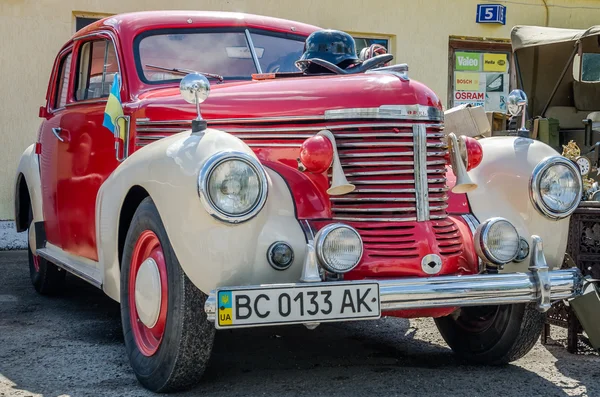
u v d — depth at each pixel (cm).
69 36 793
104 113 394
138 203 345
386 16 930
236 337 423
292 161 335
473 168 354
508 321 351
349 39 384
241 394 313
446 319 385
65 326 449
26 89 782
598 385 334
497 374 351
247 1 861
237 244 282
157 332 312
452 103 985
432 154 325
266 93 347
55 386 326
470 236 324
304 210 306
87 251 427
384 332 441
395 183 317
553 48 877
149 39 420
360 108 321
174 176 288
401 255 305
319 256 284
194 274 284
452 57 982
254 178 283
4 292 560
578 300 374
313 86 339
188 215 281
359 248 290
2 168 778
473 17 975
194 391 317
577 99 880
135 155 329
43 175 512
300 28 455
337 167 309
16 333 430
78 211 439
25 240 785
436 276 297
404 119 321
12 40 775
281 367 359
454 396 315
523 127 372
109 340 414
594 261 396
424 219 314
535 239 315
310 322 280
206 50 425
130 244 328
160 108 368
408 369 358
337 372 351
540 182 334
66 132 464
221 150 286
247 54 429
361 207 312
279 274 289
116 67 419
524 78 886
